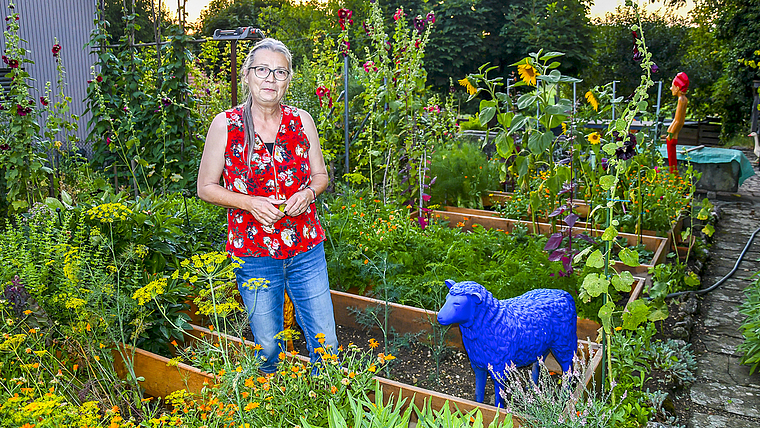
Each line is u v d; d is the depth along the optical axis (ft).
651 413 9.81
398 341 11.56
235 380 6.77
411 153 20.45
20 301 8.80
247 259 8.13
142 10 65.72
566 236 17.04
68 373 8.89
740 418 10.11
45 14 39.37
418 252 15.11
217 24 99.91
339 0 87.51
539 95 14.82
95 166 22.15
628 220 19.75
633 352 11.09
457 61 77.87
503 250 16.35
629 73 83.92
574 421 7.27
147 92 22.13
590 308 12.44
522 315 8.97
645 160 21.16
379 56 22.22
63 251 9.37
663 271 13.33
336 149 23.76
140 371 9.72
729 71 63.21
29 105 18.01
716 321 14.60
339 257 14.24
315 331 8.82
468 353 9.10
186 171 21.22
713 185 31.09
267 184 7.98
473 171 25.03
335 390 7.49
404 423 7.03
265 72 7.66
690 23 86.17
